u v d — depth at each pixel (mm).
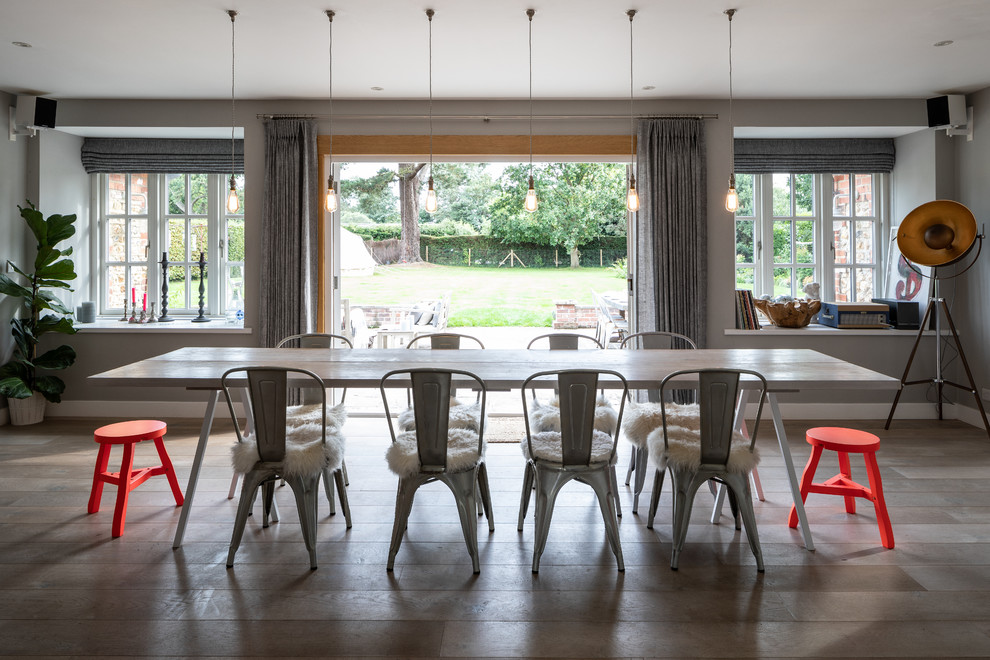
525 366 3402
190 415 5547
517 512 3430
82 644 2211
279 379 2756
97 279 6141
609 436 3215
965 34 4012
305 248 5270
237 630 2301
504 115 5363
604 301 9484
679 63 4520
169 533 3137
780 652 2168
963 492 3695
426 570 2764
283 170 5297
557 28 3904
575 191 15484
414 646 2209
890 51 4297
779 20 3793
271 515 3291
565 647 2203
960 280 5406
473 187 15539
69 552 2922
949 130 5285
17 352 5316
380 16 3723
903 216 5805
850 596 2533
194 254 6238
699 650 2182
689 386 2998
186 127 5402
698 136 5324
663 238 5312
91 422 5340
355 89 5090
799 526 3211
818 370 3277
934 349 5496
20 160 5320
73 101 5352
